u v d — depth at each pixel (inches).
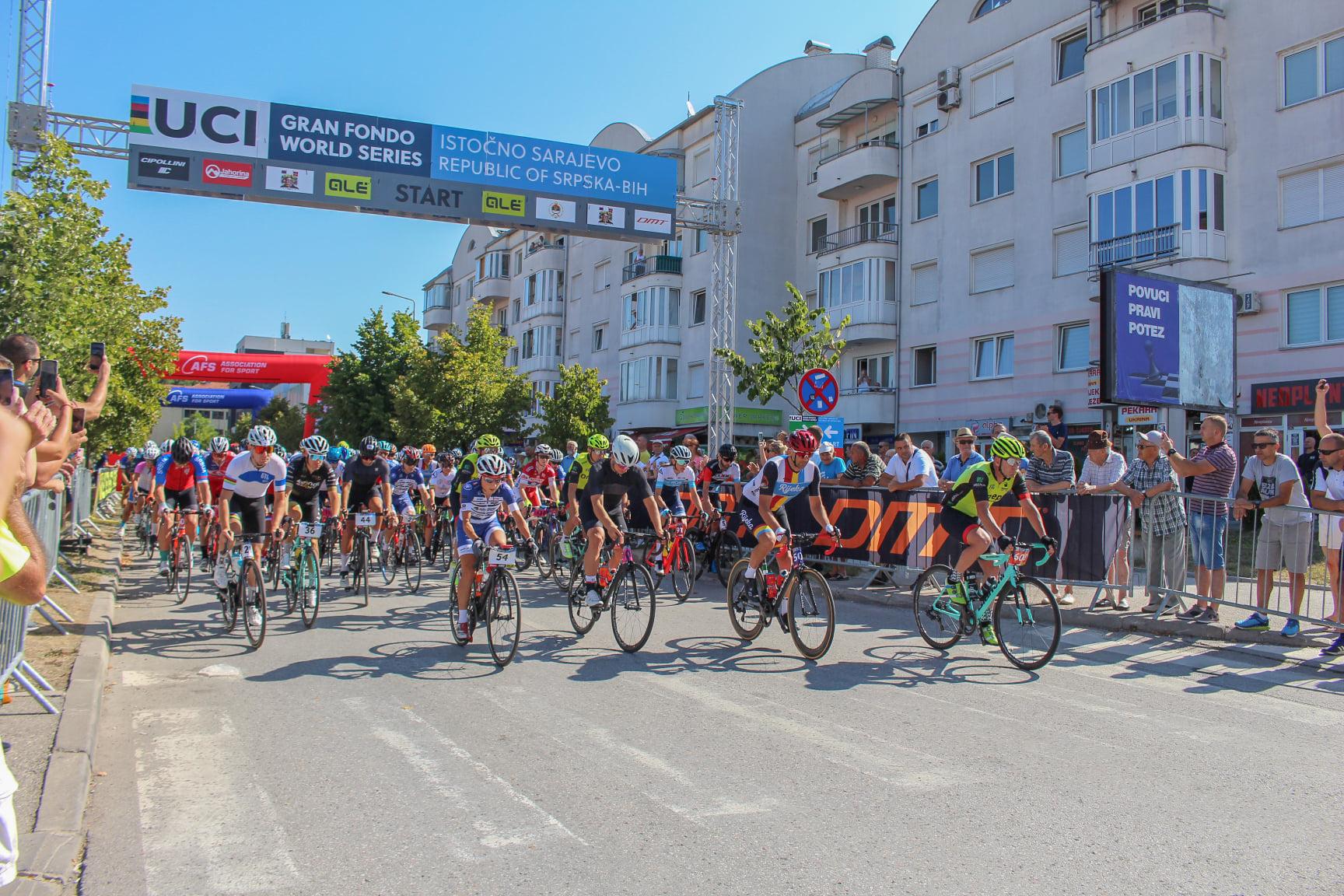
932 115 999.0
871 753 176.9
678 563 379.9
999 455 251.9
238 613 305.7
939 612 272.2
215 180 561.3
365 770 164.4
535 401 1138.7
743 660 260.7
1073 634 308.2
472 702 212.7
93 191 409.7
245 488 285.9
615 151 655.1
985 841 135.6
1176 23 724.0
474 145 615.5
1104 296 486.3
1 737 169.9
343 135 586.2
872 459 422.3
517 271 1823.3
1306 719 205.0
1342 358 646.5
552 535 423.2
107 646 260.8
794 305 644.7
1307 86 679.7
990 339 920.3
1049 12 868.0
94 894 116.0
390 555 422.0
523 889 118.9
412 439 1092.5
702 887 120.0
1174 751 180.5
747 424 1213.7
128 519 667.4
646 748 178.1
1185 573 309.7
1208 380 518.0
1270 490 291.0
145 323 743.1
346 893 117.5
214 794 152.2
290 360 1373.0
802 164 1215.6
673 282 1285.7
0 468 86.4
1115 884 122.0
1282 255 684.1
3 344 186.4
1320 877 124.9
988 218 920.3
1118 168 766.5
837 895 118.2
